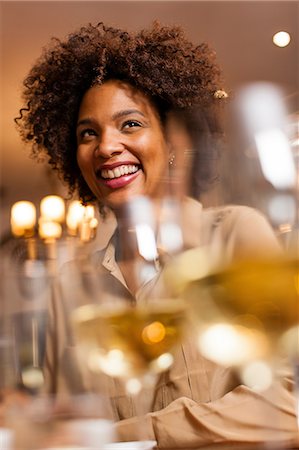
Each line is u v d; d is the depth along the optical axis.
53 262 0.75
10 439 0.65
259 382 0.58
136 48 1.35
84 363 0.72
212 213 0.59
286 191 0.55
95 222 1.22
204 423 0.78
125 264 0.72
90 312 0.71
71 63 1.45
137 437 0.79
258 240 0.55
